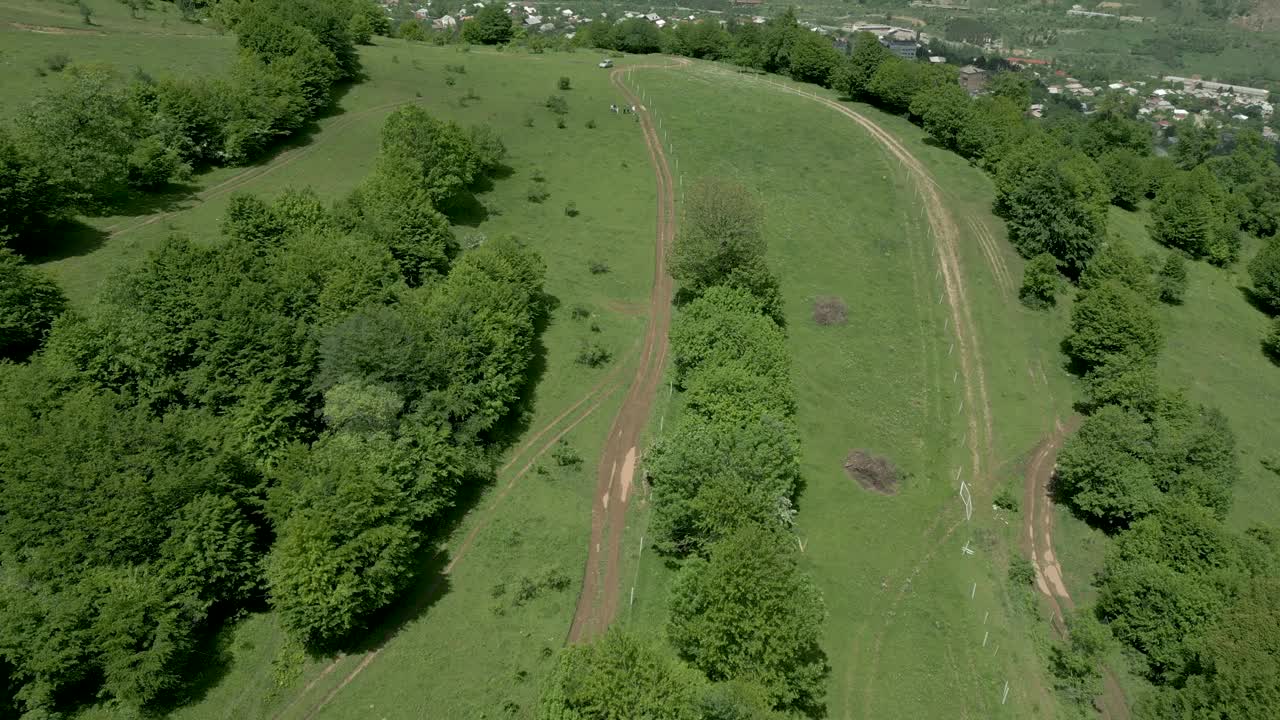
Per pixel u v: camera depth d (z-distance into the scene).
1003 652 58.34
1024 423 82.44
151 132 93.88
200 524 50.19
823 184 121.44
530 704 49.59
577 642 53.84
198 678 48.97
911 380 86.19
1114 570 63.25
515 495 65.75
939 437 79.31
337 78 128.25
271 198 95.69
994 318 97.50
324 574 48.28
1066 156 121.50
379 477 53.47
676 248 89.06
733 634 47.06
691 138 132.12
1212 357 100.00
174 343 59.19
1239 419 89.44
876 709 52.56
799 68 166.00
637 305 92.12
